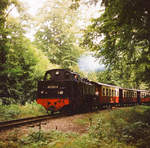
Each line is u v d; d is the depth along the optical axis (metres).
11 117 10.48
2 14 13.95
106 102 21.12
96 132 6.72
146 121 9.99
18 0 17.53
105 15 6.64
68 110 13.65
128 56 7.11
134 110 15.48
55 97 12.62
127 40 6.45
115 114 12.64
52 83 12.91
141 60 7.26
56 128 7.46
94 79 29.33
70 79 13.48
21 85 13.19
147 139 5.96
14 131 6.78
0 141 5.49
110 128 7.62
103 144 5.51
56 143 5.48
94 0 5.25
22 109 12.51
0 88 10.98
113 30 6.78
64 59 31.67
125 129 7.34
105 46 7.83
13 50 12.40
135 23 4.91
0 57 10.18
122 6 4.43
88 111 16.30
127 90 29.08
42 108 14.35
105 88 20.88
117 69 8.83
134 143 5.66
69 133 6.77
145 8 4.38
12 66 10.81
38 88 13.17
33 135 6.00
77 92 13.71
